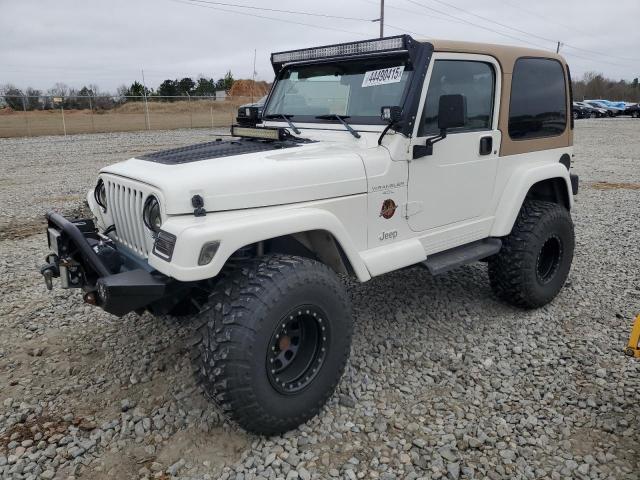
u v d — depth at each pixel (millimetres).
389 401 3266
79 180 11023
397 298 4730
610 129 26734
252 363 2609
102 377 3520
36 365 3686
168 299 3129
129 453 2820
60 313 4477
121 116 33000
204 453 2814
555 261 4543
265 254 3078
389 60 3518
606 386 3408
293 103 4082
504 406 3211
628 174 12258
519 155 4215
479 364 3676
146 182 2852
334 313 2912
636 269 5562
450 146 3645
